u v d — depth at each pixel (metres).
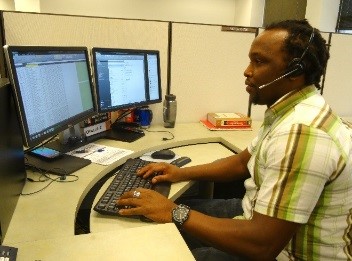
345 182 0.86
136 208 0.95
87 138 1.56
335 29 3.94
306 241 0.93
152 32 1.87
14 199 0.94
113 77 1.58
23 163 1.08
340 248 0.92
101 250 0.72
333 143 0.83
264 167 0.97
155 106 1.99
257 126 2.08
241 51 2.10
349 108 2.45
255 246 0.86
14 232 0.83
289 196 0.82
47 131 1.14
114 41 1.80
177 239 0.77
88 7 5.34
